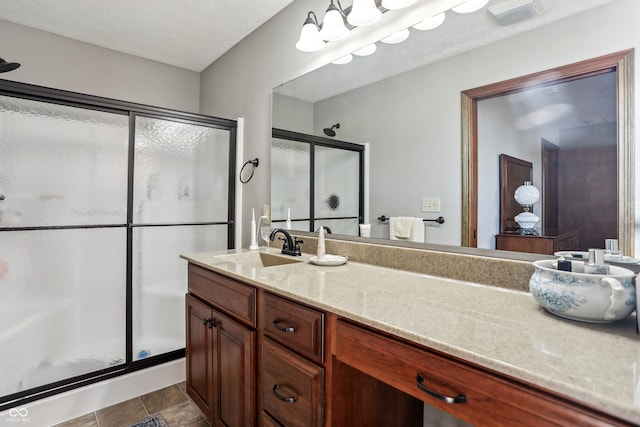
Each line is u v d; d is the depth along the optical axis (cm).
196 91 312
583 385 54
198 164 236
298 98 203
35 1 202
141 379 205
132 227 206
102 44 257
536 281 90
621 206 96
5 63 171
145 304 213
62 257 184
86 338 192
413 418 132
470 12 129
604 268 86
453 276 131
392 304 98
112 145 199
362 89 169
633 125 94
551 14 109
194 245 234
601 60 99
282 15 213
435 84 141
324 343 102
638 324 74
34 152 175
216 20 225
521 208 116
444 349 71
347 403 105
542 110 111
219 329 153
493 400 66
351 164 175
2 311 168
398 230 155
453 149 135
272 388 121
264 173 230
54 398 176
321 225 192
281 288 116
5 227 167
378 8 155
